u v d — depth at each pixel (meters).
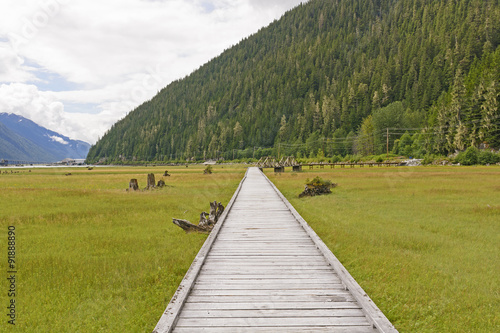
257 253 7.27
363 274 7.17
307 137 148.12
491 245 9.49
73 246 9.61
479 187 23.22
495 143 79.06
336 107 147.50
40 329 4.95
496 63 97.44
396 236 10.32
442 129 92.75
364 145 119.00
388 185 25.80
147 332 4.84
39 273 7.19
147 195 21.17
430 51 154.38
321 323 4.08
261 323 4.09
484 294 6.14
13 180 37.25
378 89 150.50
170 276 7.01
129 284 6.66
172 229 11.73
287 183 28.88
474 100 87.12
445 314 5.38
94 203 17.72
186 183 31.25
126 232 11.32
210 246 7.63
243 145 172.88
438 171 45.28
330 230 11.09
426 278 6.88
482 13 154.62
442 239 9.99
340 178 34.09
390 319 5.29
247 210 13.38
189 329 3.95
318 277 5.72
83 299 6.01
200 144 191.50
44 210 15.52
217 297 4.86
